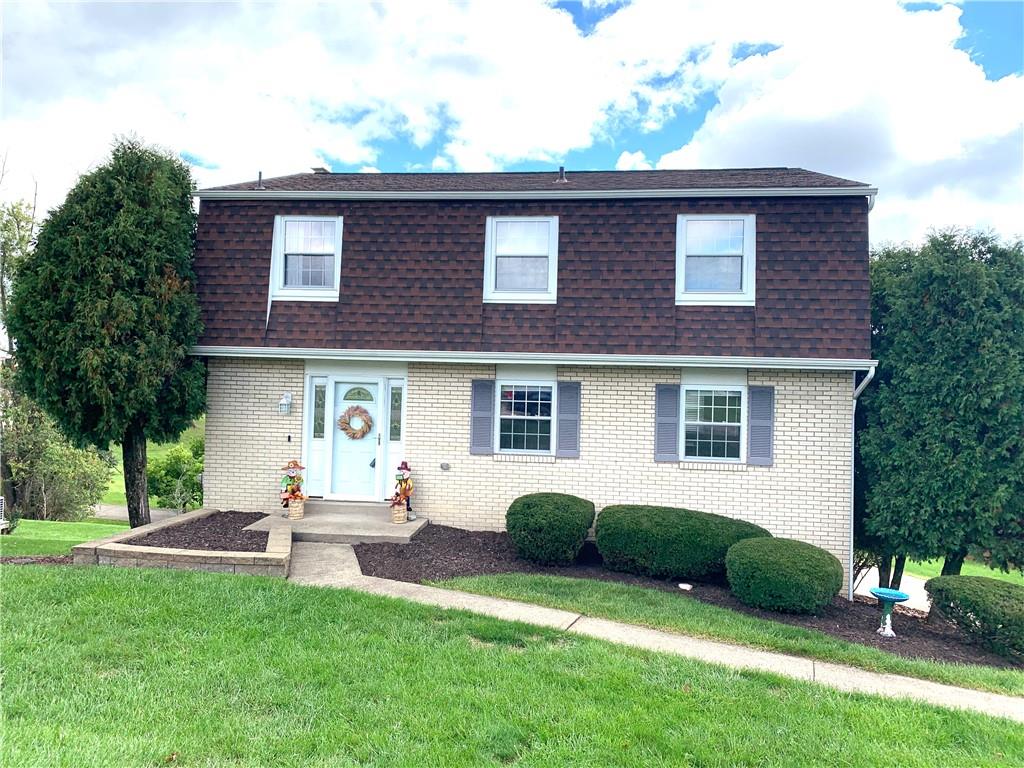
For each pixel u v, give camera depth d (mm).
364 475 11609
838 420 10266
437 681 4891
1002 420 9273
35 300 10102
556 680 5020
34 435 20828
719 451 10688
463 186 12125
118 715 4234
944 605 7707
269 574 7797
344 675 4945
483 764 3783
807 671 5809
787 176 12031
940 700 5371
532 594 7672
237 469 11617
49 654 5094
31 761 3584
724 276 10797
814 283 10375
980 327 9383
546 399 11172
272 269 11578
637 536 9141
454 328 11062
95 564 8078
